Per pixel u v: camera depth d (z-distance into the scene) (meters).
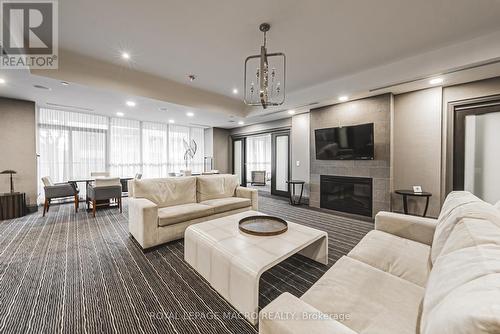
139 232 2.53
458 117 3.32
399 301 1.03
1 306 1.56
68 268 2.09
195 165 7.62
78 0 2.05
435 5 2.10
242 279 1.48
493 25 2.39
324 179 4.68
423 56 3.01
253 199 3.80
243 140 7.62
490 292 0.51
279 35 2.64
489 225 0.94
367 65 3.41
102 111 5.18
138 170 6.38
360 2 2.07
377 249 1.56
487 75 2.96
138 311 1.54
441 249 1.08
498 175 3.05
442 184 3.42
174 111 5.11
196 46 2.91
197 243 1.98
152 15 2.27
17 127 4.14
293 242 1.82
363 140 3.98
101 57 3.24
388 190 3.74
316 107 4.77
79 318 1.46
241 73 3.83
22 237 2.88
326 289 1.12
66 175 5.17
